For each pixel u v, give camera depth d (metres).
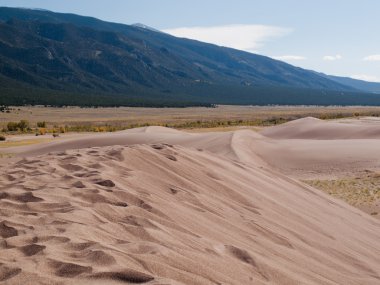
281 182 13.77
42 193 5.60
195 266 3.98
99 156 9.38
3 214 4.69
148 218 5.41
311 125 47.38
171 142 32.84
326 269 6.04
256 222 7.31
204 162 12.13
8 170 7.81
